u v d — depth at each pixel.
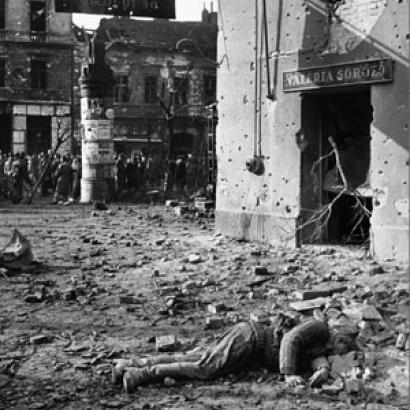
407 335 6.63
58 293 9.19
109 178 27.52
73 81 47.47
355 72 11.62
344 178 12.30
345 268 10.73
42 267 11.41
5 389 5.61
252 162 13.88
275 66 13.41
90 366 6.19
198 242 14.30
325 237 13.39
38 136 46.75
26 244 11.39
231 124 14.67
